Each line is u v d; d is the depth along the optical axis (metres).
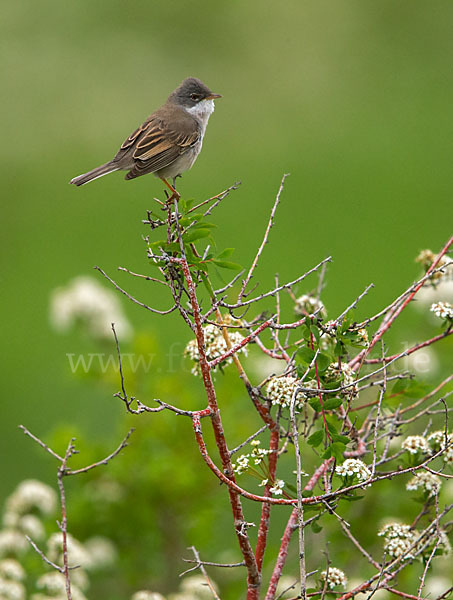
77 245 21.95
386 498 8.47
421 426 8.49
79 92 30.11
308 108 30.00
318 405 6.10
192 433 9.59
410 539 6.60
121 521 9.47
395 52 33.31
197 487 9.59
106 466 9.52
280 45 33.12
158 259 6.23
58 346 17.70
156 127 10.64
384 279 18.84
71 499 9.56
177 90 11.19
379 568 6.40
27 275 20.53
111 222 23.41
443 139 27.72
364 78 31.84
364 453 6.65
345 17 35.44
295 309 7.48
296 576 8.20
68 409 14.83
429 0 36.78
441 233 21.45
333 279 18.84
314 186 24.66
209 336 6.97
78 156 26.94
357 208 23.09
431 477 6.63
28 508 8.77
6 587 7.95
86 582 8.28
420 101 30.33
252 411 10.09
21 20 33.78
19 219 23.42
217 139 27.77
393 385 7.49
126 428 9.66
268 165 26.22
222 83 31.09
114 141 27.73
